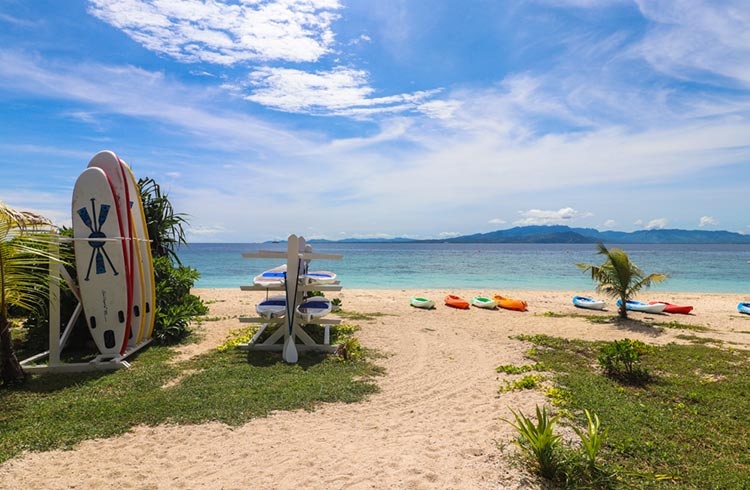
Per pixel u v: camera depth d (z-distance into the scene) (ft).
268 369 26.53
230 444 16.29
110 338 27.32
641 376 25.79
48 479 13.67
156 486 13.35
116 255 27.30
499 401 21.76
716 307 64.95
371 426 18.35
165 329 33.01
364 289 83.97
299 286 30.83
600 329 43.45
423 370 27.61
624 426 18.28
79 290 27.17
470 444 16.44
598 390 22.93
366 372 26.73
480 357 31.14
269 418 18.95
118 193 28.73
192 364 27.43
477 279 113.19
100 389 22.27
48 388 22.38
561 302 67.46
